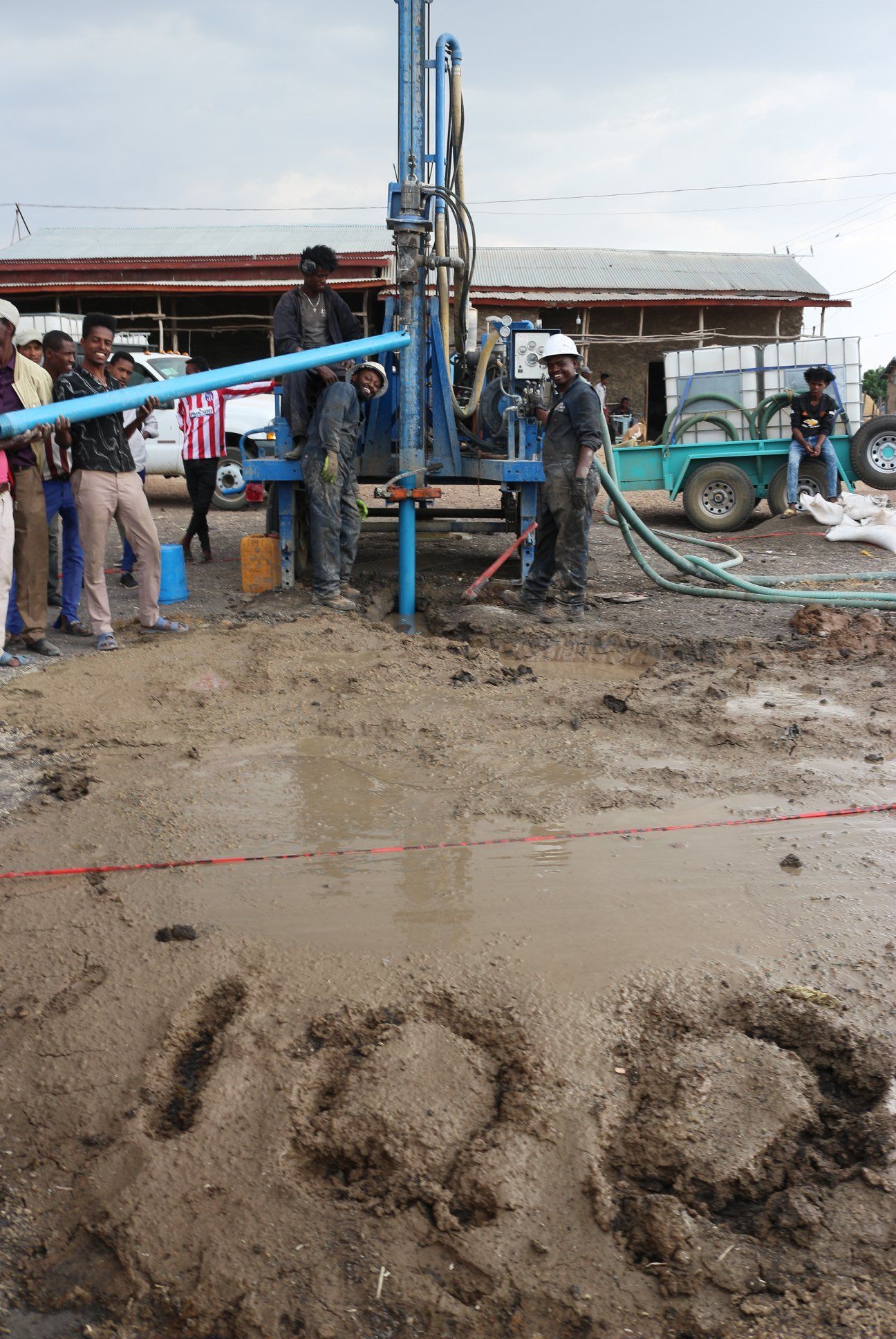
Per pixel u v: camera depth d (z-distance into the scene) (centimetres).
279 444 809
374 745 476
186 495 1661
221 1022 274
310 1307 198
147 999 279
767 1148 231
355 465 782
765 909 327
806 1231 212
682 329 2488
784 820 396
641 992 280
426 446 835
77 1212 219
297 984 283
